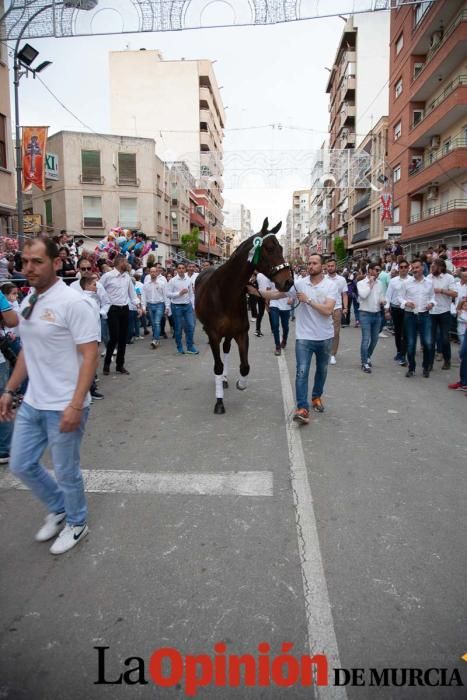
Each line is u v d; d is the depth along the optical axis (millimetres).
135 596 2654
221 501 3715
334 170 25562
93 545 3146
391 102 30500
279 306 9781
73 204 33969
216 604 2582
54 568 2916
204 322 6039
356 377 8055
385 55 42750
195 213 49656
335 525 3359
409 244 27359
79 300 2859
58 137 33625
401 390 7164
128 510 3590
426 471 4258
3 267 9531
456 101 20141
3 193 16078
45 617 2508
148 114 48438
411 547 3096
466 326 6977
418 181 24734
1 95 15828
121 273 8156
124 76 48156
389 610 2525
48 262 2803
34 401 2973
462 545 3119
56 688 2105
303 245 97625
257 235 5371
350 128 46562
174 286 10242
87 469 4324
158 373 8422
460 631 2385
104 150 34062
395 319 9133
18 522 3480
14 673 2180
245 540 3180
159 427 5488
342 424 5551
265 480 4062
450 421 5668
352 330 14383
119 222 35094
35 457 3098
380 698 2043
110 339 8250
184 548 3096
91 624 2453
